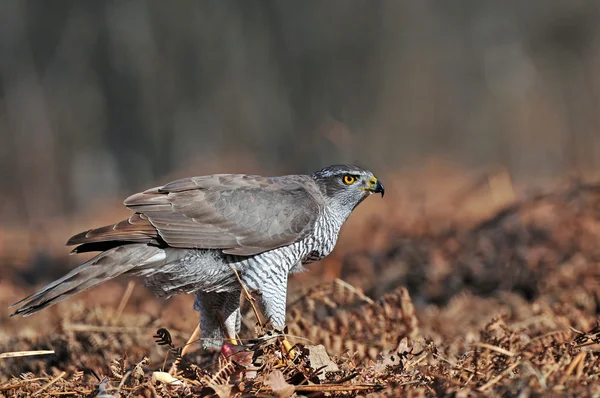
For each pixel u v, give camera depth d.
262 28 34.62
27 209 26.31
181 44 33.44
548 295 9.90
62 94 32.12
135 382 6.30
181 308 11.05
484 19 35.72
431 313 10.02
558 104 31.28
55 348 8.34
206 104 32.91
